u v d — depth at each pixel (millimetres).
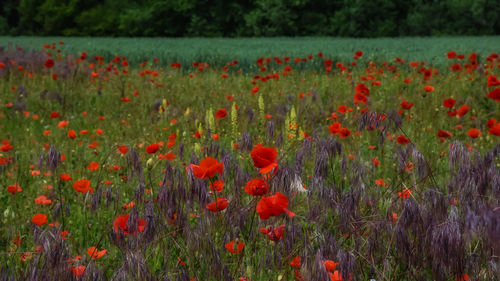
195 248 1854
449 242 1571
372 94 6922
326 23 42625
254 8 43875
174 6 42781
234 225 2076
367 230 2088
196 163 2221
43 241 1687
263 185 1687
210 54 15453
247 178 2352
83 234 2520
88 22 44688
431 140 4324
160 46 24031
